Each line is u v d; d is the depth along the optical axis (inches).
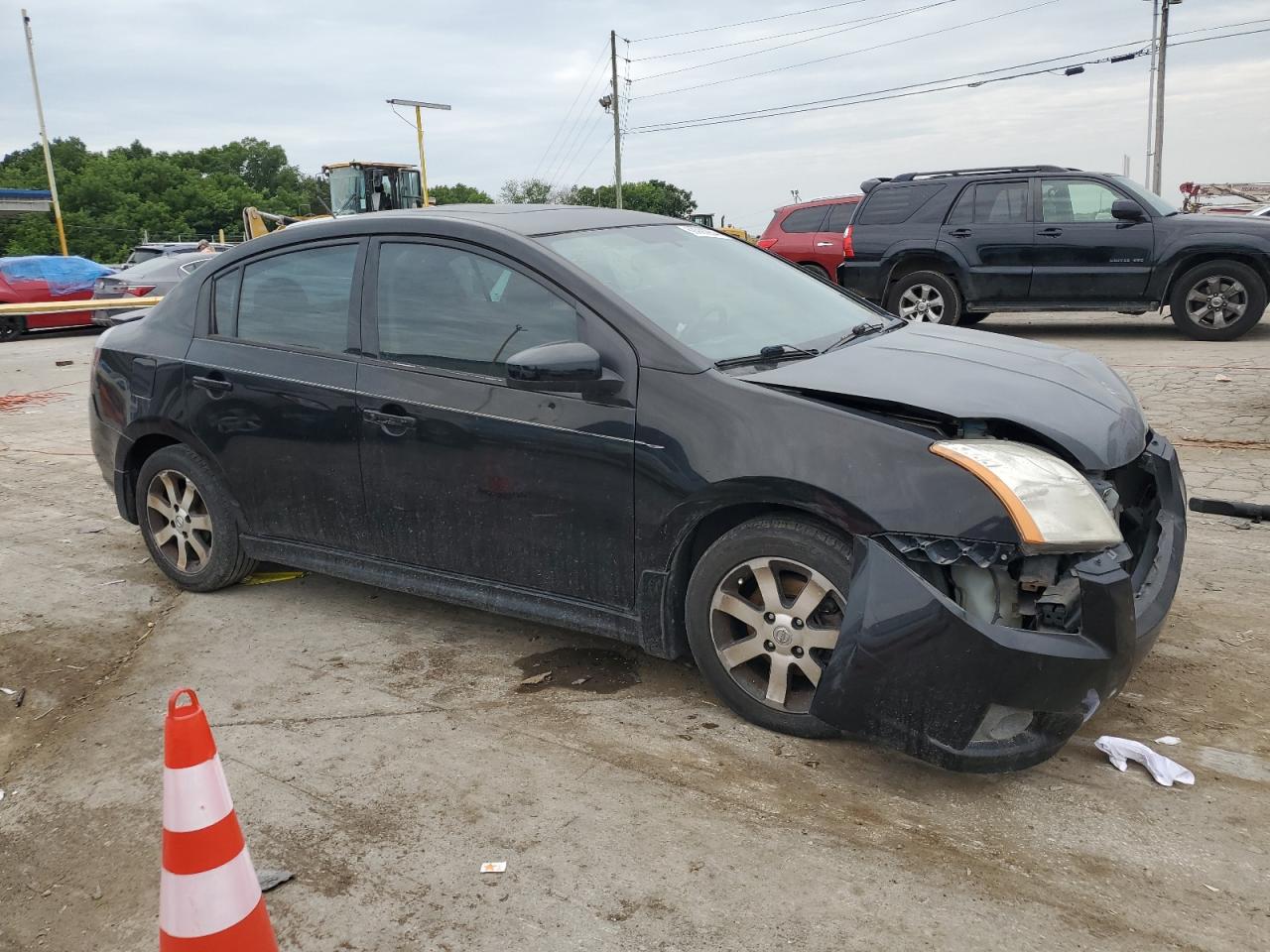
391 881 108.1
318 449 165.0
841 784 122.2
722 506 129.0
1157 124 1403.8
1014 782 121.4
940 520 113.8
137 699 152.9
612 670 155.1
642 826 115.4
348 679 155.9
